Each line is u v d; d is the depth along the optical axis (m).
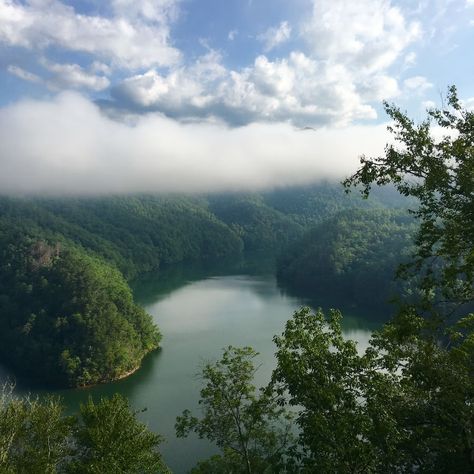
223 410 27.00
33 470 22.67
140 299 144.38
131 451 27.66
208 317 115.81
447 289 18.00
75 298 103.12
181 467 49.47
